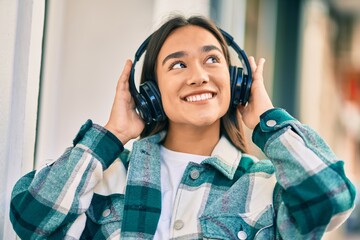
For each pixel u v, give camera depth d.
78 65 2.59
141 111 1.46
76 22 2.60
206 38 1.45
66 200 1.36
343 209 1.24
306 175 1.26
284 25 4.91
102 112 2.59
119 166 1.49
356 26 7.43
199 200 1.39
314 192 1.23
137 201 1.39
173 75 1.41
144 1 2.62
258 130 1.40
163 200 1.42
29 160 1.56
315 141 1.35
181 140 1.50
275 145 1.34
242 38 3.73
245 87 1.46
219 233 1.33
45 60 2.33
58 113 2.55
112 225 1.39
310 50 5.26
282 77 4.87
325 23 6.16
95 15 2.61
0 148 1.46
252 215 1.35
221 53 1.45
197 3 3.00
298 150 1.30
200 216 1.36
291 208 1.25
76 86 2.58
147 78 1.51
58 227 1.37
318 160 1.27
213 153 1.47
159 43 1.48
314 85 5.59
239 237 1.33
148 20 2.61
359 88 9.08
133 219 1.37
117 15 2.61
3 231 1.48
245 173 1.44
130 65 1.51
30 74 1.52
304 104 5.11
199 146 1.50
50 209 1.36
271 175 1.41
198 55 1.42
